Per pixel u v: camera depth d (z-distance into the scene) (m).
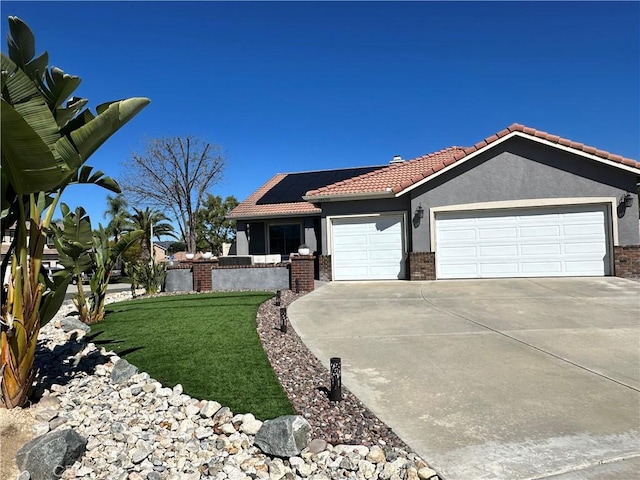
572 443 3.75
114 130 4.42
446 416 4.35
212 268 14.59
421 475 3.33
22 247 4.39
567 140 13.58
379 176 17.17
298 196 22.91
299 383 5.28
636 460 3.46
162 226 36.22
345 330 7.88
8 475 3.50
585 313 8.65
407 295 11.46
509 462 3.47
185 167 33.12
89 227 6.85
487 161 14.41
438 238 14.86
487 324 8.00
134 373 5.51
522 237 14.22
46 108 4.16
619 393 4.82
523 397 4.76
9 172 4.11
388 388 5.12
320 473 3.45
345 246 15.95
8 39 4.20
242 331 7.71
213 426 4.19
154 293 14.72
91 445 3.92
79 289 9.35
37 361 6.25
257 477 3.46
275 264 14.36
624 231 13.34
